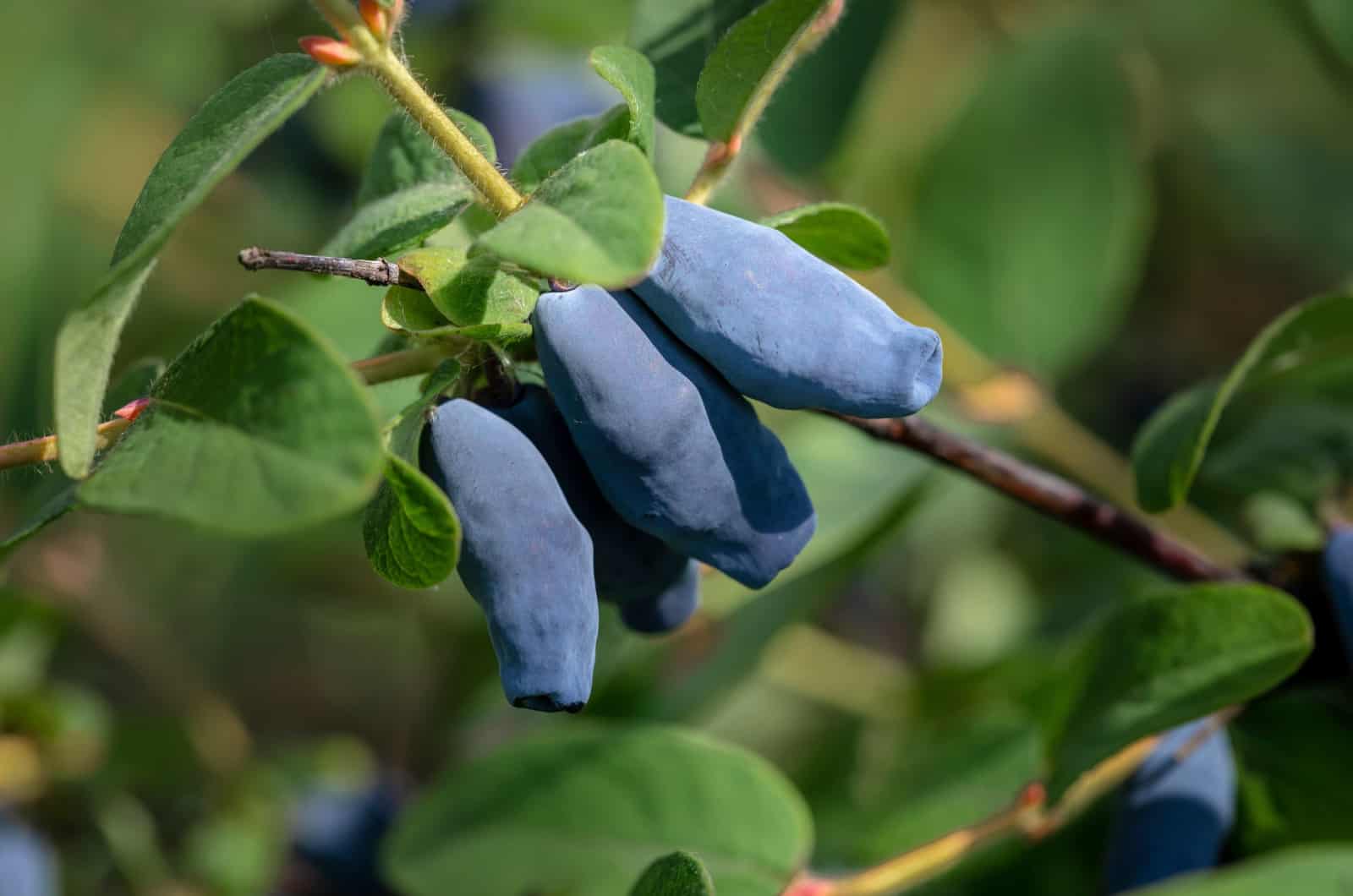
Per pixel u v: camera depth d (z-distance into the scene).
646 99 0.30
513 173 0.31
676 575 0.30
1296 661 0.32
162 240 0.27
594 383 0.28
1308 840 0.34
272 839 0.44
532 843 0.36
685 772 0.35
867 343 0.28
